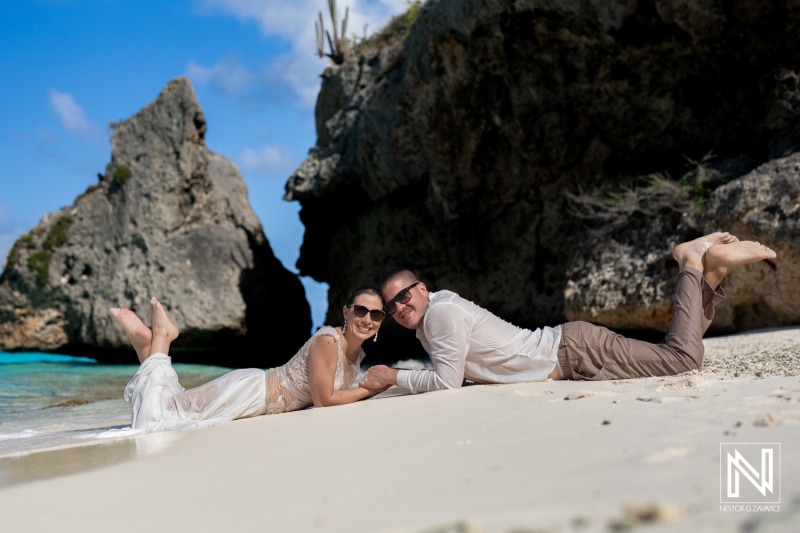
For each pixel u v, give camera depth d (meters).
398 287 5.26
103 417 7.07
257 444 3.68
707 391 3.88
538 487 2.24
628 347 5.09
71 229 19.91
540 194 14.77
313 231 20.94
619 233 11.85
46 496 2.87
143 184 19.31
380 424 3.86
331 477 2.71
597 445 2.76
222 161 21.55
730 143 11.92
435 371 5.14
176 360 19.02
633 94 12.66
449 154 15.52
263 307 19.80
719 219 9.72
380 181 16.77
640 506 1.81
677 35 11.68
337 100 19.06
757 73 11.52
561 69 13.04
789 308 8.98
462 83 14.34
